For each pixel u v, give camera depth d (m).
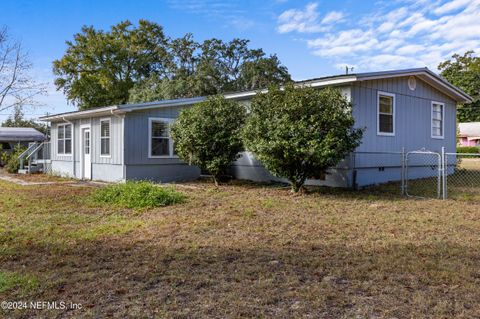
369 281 3.75
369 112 11.55
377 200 8.84
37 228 6.19
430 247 4.94
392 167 12.48
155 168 13.75
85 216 7.20
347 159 10.99
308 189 10.81
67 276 3.94
